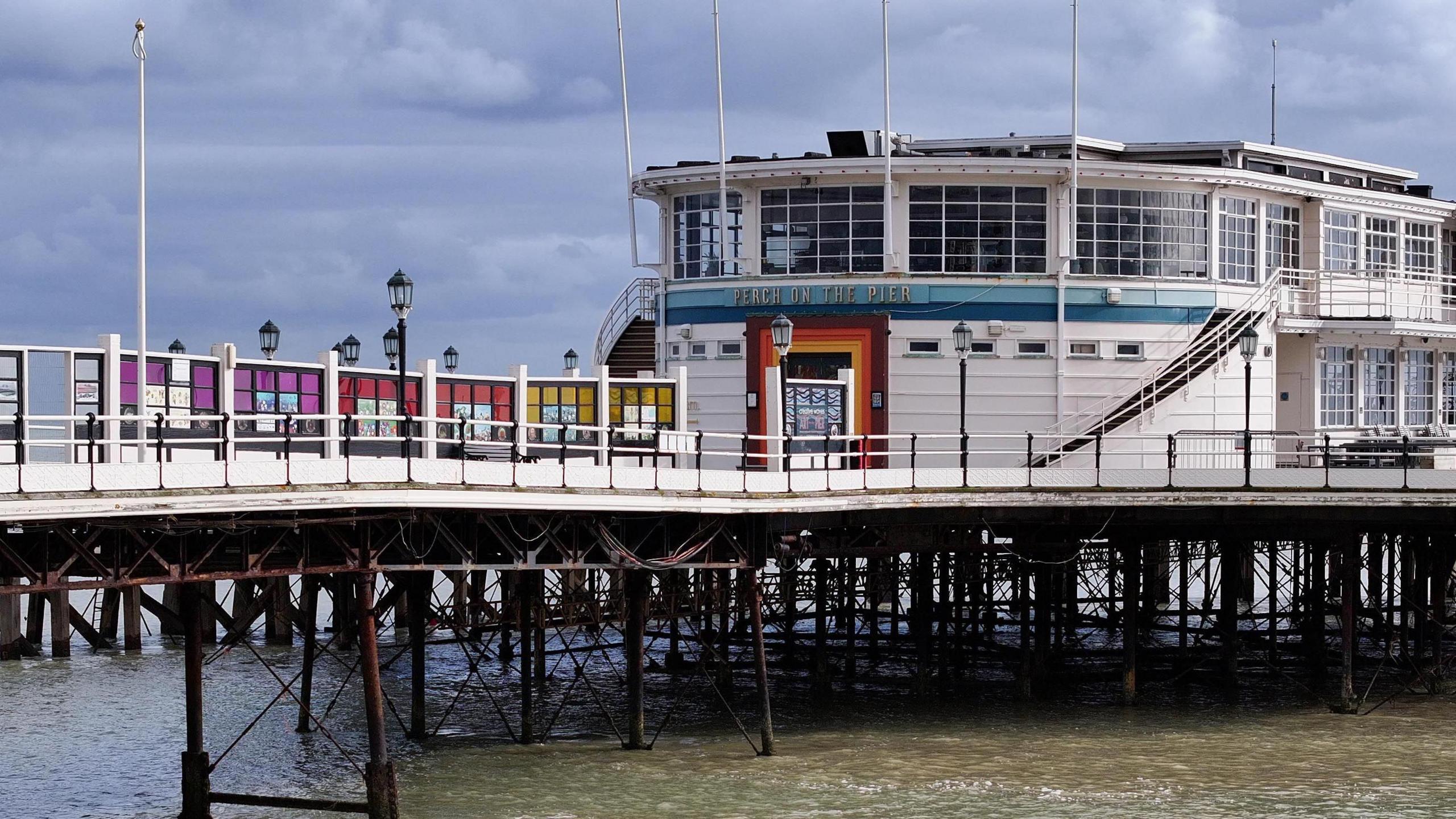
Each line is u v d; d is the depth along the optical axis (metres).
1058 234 52.59
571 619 38.72
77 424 35.56
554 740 38.62
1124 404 52.56
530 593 38.59
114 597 54.50
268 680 47.44
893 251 52.31
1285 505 40.03
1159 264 53.47
